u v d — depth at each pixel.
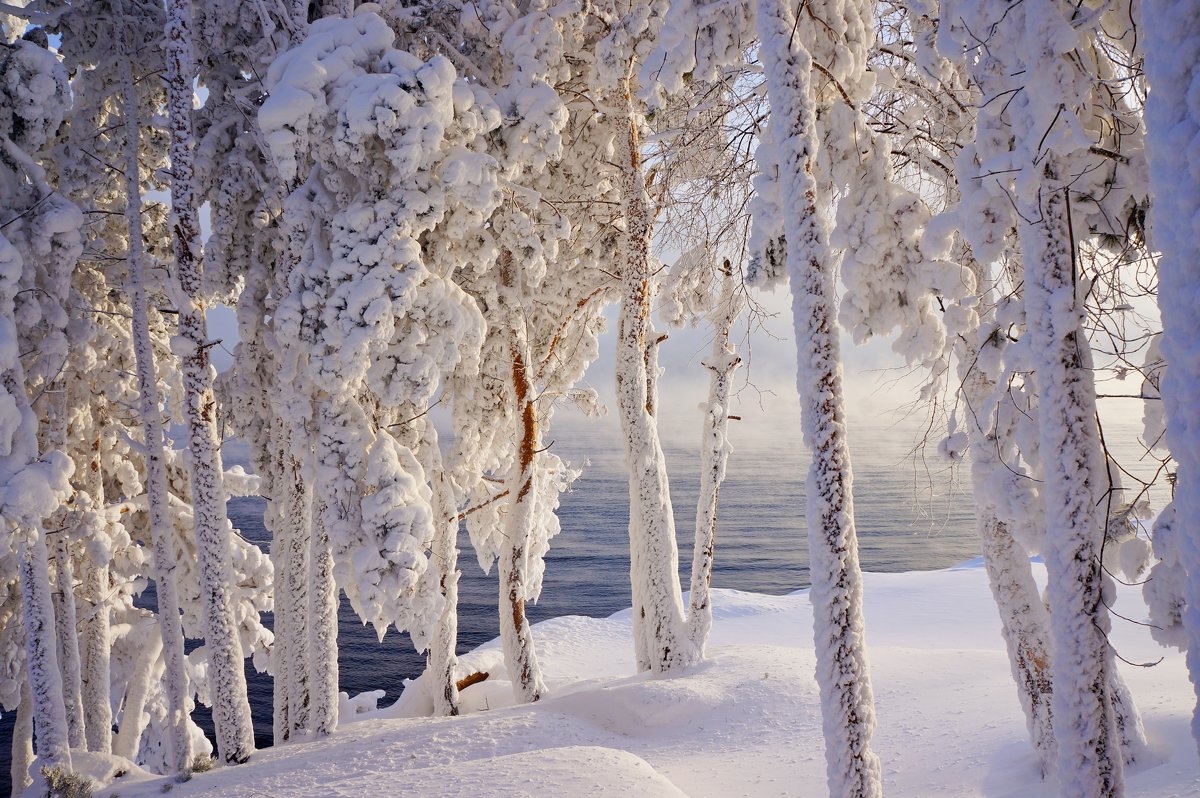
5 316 14.02
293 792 12.09
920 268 8.94
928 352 9.23
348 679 44.00
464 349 17.70
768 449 175.88
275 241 16.86
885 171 9.23
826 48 9.51
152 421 15.81
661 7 15.48
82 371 18.48
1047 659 9.78
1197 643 4.48
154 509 15.61
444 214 15.55
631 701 15.72
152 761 23.20
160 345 21.42
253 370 18.06
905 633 27.31
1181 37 4.39
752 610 33.56
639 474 18.61
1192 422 4.41
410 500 15.60
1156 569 6.37
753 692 15.85
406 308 14.32
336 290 14.21
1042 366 6.76
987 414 8.02
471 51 18.20
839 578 7.69
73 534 18.02
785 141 8.05
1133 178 6.86
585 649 28.81
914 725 13.05
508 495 21.89
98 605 20.00
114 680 22.28
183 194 14.35
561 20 17.84
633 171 18.39
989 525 10.08
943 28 7.51
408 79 13.82
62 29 17.98
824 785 11.44
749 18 9.86
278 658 18.81
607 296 21.62
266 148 16.44
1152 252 6.84
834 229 9.41
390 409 16.83
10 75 14.67
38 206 15.12
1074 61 6.45
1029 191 6.62
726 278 19.55
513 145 16.25
